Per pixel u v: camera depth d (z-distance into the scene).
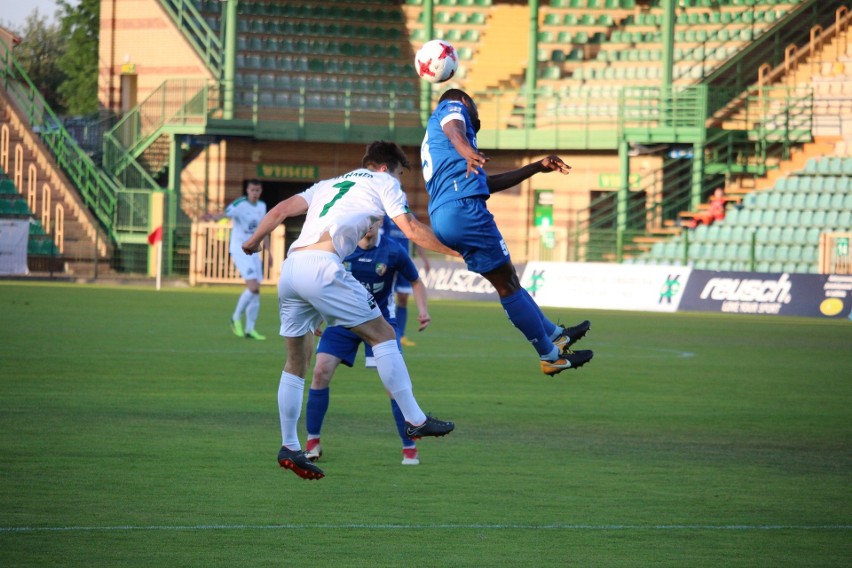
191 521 15.37
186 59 90.38
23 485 17.27
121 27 94.19
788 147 79.19
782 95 83.56
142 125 88.50
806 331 52.28
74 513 15.63
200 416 24.44
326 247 16.73
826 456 21.30
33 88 89.81
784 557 14.17
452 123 17.03
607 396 29.61
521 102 89.19
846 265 63.78
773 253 71.12
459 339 45.75
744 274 64.12
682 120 80.56
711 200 77.56
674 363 38.22
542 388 30.95
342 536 14.78
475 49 94.81
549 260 77.75
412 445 19.84
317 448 19.95
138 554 13.68
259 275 42.72
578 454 21.14
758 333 50.81
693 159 79.44
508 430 23.83
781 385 32.66
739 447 22.19
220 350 38.44
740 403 28.70
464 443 22.14
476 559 13.82
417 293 22.59
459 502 16.95
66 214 86.12
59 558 13.44
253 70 90.56
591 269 69.12
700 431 24.12
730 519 16.16
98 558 13.47
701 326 54.47
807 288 62.03
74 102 151.25
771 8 89.38
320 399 19.81
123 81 95.44
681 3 92.88
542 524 15.70
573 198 88.12
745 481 18.84
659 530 15.46
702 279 65.38
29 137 86.56
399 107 92.94
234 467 19.05
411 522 15.64
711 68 86.44
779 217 72.81
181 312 54.62
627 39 92.31
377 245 21.83
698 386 32.12
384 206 17.03
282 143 90.06
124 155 86.94
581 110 87.50
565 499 17.30
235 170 89.12
